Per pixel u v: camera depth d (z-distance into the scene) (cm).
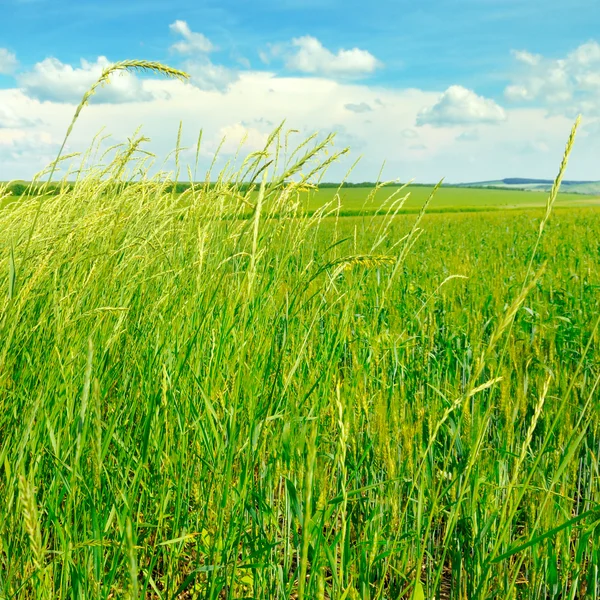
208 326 280
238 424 231
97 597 174
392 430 266
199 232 291
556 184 159
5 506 191
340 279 409
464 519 240
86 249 287
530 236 1602
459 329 465
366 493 280
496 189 10875
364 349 346
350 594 183
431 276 703
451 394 314
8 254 266
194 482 247
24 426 211
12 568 180
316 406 270
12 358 228
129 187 335
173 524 226
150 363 257
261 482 244
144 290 294
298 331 321
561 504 239
